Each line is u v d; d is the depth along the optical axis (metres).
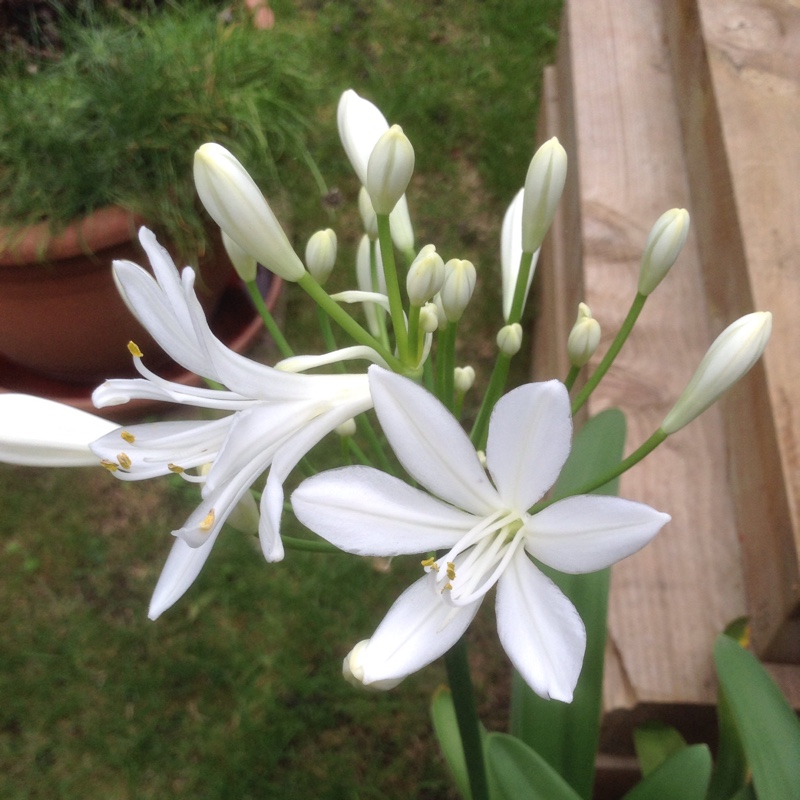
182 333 0.18
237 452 0.17
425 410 0.17
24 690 0.39
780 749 0.21
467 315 0.48
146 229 0.17
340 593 0.41
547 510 0.17
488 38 0.57
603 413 0.27
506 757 0.22
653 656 0.28
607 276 0.36
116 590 0.41
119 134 0.33
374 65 0.56
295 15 0.57
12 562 0.42
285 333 0.47
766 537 0.27
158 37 0.35
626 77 0.41
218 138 0.35
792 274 0.29
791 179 0.31
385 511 0.17
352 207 0.51
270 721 0.38
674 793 0.24
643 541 0.16
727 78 0.34
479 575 0.18
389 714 0.38
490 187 0.52
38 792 0.37
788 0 0.36
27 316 0.37
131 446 0.19
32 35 0.37
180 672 0.39
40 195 0.33
